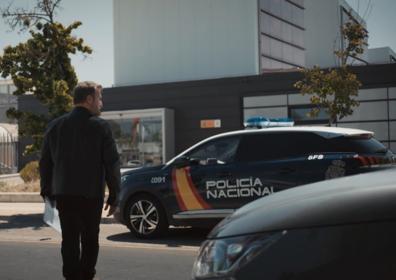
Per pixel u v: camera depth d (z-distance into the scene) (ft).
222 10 108.68
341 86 63.00
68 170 18.70
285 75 91.04
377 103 85.61
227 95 95.30
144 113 99.60
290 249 8.26
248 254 8.49
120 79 118.11
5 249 31.71
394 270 7.72
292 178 29.89
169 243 32.50
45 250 31.24
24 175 76.13
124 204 34.42
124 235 36.32
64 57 50.16
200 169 32.32
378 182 8.82
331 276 7.96
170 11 113.91
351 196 8.36
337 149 29.45
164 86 99.91
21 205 55.72
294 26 117.70
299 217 8.43
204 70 110.22
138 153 100.58
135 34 117.29
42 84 48.75
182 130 98.48
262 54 106.52
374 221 7.99
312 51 124.06
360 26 65.10
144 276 24.04
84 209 18.86
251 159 31.24
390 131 84.79
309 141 30.27
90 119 19.08
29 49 49.16
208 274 8.84
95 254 19.33
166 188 33.12
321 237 8.16
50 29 49.52
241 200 31.12
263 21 107.55
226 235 8.95
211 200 31.86
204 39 110.52
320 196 8.73
